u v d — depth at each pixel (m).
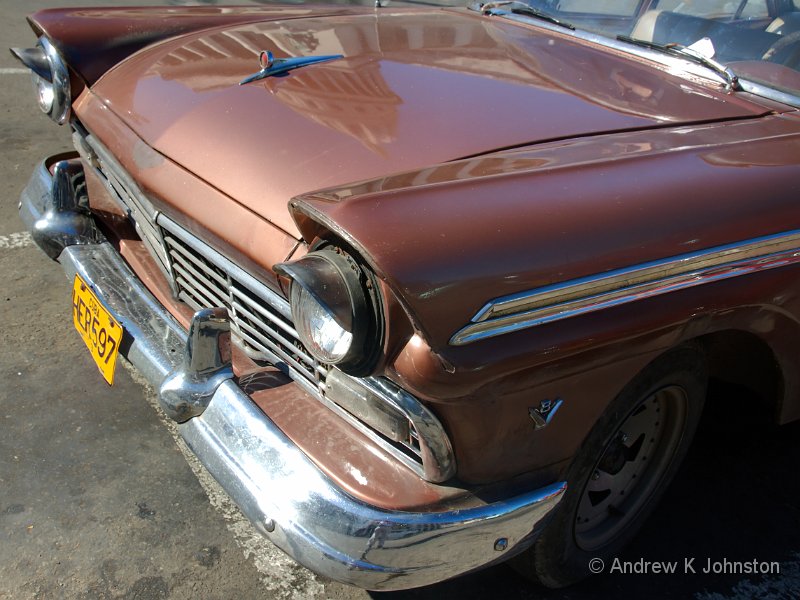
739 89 2.35
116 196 2.40
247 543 2.17
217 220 1.77
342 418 1.64
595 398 1.62
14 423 2.48
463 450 1.49
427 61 2.25
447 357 1.32
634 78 2.32
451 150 1.76
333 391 1.61
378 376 1.43
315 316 1.38
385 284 1.30
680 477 2.61
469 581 2.11
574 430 1.63
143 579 2.02
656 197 1.60
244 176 1.79
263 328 1.80
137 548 2.11
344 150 1.77
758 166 1.81
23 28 7.03
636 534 2.31
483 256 1.35
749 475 2.64
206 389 1.68
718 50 2.49
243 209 1.74
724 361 2.12
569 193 1.53
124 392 2.68
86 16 2.49
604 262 1.48
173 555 2.10
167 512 2.24
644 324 1.56
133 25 2.51
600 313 1.50
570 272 1.43
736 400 2.98
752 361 2.06
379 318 1.33
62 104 2.46
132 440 2.48
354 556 1.44
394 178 1.52
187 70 2.22
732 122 2.12
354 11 2.99
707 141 1.92
